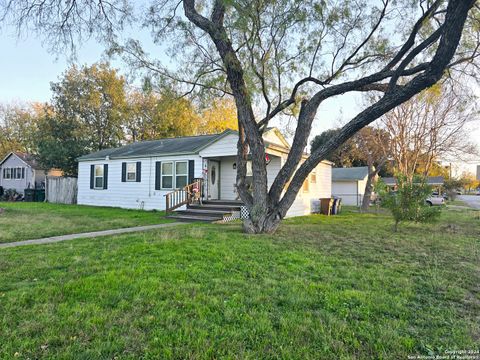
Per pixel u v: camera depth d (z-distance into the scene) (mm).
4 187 29625
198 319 2824
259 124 8188
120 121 26859
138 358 2217
